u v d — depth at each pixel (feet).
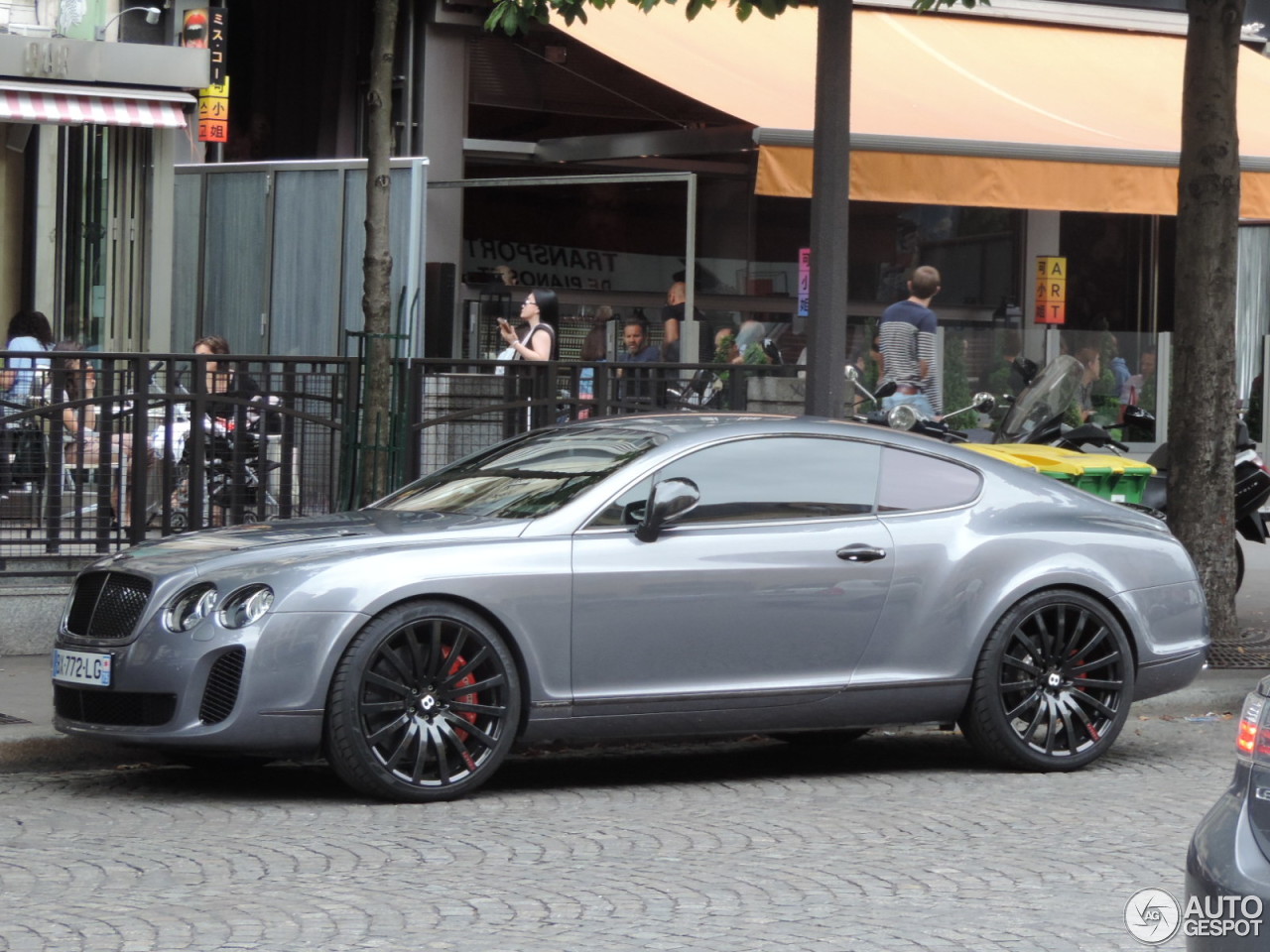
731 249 82.38
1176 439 49.96
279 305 64.49
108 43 57.00
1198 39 49.24
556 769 37.35
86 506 47.78
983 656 36.24
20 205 62.03
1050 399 55.67
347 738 32.22
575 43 77.87
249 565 32.60
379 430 47.83
